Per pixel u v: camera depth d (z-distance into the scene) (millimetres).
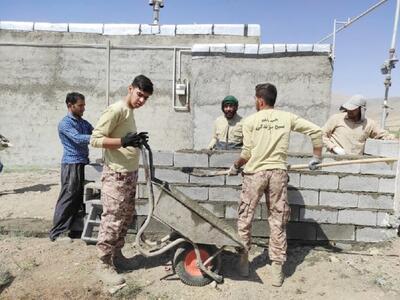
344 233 4758
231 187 4793
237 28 10211
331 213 4734
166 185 3857
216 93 9164
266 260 4500
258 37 10211
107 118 3756
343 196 4703
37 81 10633
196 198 4852
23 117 10742
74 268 4305
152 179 3801
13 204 6648
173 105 10430
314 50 8734
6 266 4340
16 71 10609
